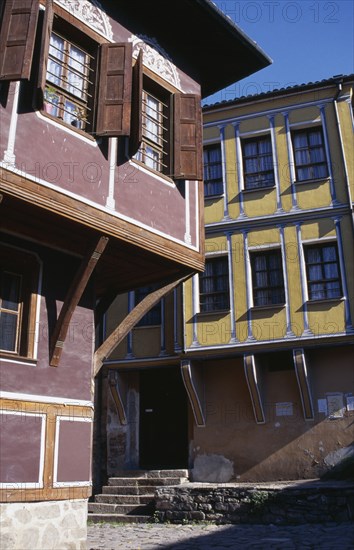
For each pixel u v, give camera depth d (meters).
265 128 15.32
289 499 11.12
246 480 13.64
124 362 15.05
